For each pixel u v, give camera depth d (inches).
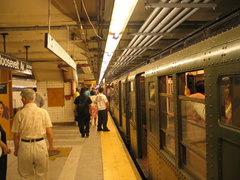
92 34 225.9
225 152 65.6
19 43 255.3
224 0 164.4
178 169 103.3
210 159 72.6
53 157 210.4
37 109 128.5
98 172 174.7
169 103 123.6
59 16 181.5
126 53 294.8
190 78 107.0
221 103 67.9
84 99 290.2
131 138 257.4
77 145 251.8
